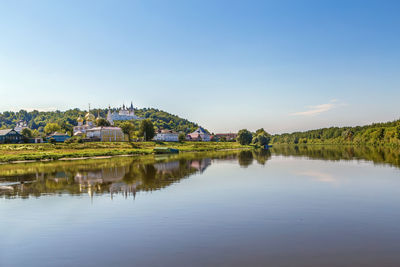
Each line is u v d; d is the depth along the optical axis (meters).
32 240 19.38
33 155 86.25
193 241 18.42
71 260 16.25
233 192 33.25
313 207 26.30
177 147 149.12
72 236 19.91
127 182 41.41
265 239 18.55
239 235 19.33
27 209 27.16
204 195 31.77
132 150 114.12
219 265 15.11
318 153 107.31
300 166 60.25
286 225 21.27
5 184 41.25
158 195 32.06
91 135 167.75
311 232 19.75
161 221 22.64
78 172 54.16
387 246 17.23
